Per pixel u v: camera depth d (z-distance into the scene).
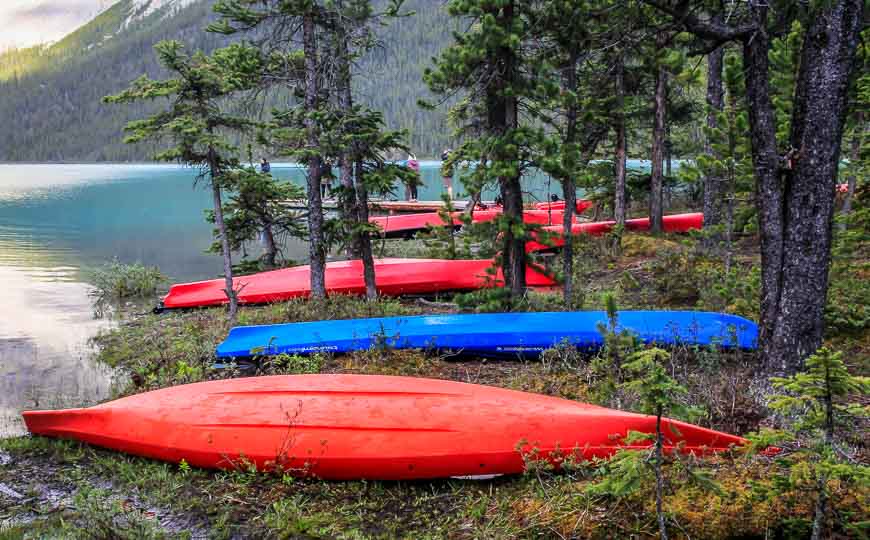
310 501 5.71
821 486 3.68
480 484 5.83
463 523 5.16
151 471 6.34
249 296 13.81
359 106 11.75
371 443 5.95
